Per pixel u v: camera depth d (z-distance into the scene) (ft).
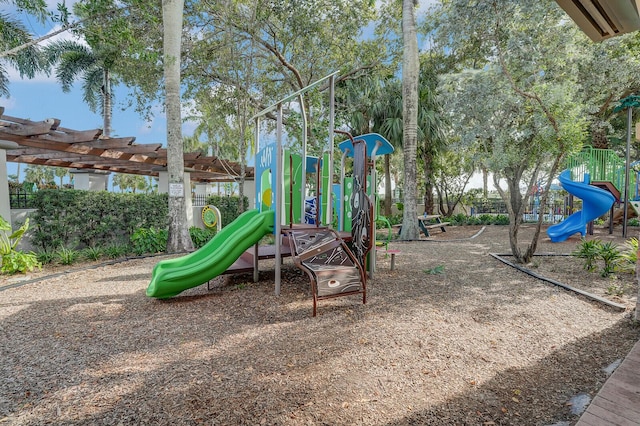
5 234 21.76
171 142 26.61
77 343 10.03
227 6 31.37
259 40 34.37
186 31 33.76
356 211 15.53
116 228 28.63
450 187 60.49
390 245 28.94
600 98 32.40
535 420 6.48
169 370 8.35
